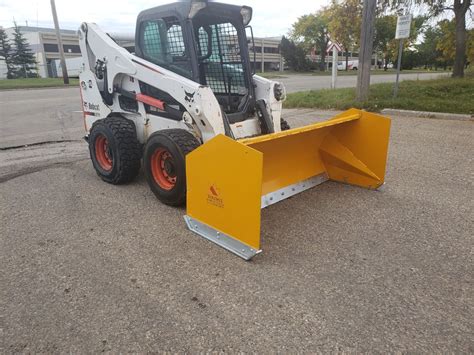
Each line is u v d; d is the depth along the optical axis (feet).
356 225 11.69
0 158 19.57
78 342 7.03
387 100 33.14
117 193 14.48
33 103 44.42
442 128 25.29
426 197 13.82
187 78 13.12
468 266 9.41
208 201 10.55
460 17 41.42
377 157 14.14
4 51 145.38
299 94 42.04
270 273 9.14
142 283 8.79
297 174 14.37
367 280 8.86
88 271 9.30
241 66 14.35
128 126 14.74
